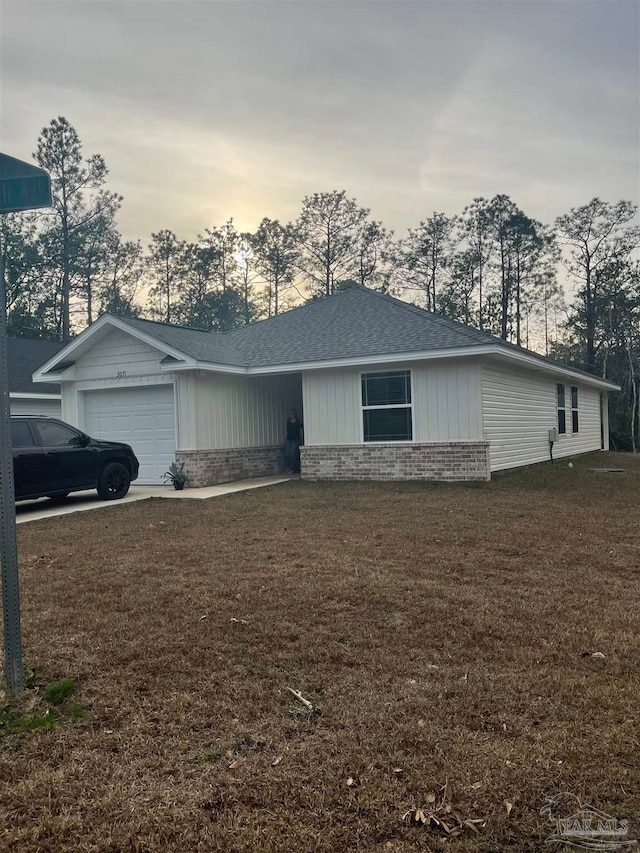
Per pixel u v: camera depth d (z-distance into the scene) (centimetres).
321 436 1477
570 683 392
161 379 1438
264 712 356
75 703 365
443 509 1014
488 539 789
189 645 445
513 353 1345
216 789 285
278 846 249
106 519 977
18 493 1044
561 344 4419
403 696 375
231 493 1259
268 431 1684
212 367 1402
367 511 1001
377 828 260
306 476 1492
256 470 1620
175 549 731
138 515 1003
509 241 4134
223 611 511
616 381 4044
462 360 1334
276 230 4297
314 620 495
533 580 617
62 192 3750
